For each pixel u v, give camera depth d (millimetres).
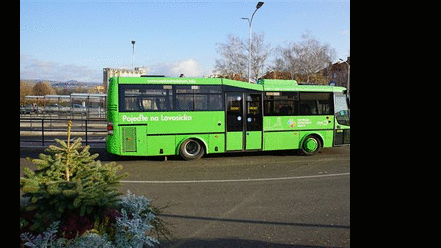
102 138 19688
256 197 7887
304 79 41031
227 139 13562
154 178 10039
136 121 12664
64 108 36688
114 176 3730
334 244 5023
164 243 4969
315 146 14688
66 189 3062
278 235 5402
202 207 7031
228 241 5105
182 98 13125
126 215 3053
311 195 8070
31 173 3146
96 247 2701
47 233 2611
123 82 12633
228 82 13617
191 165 12359
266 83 14508
